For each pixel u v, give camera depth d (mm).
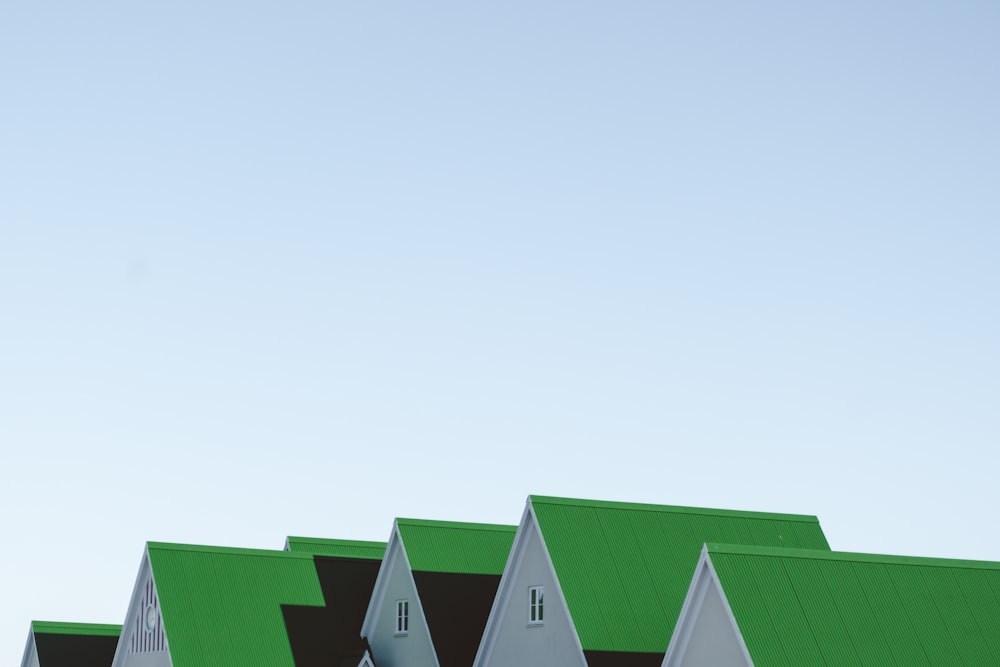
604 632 48844
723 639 41219
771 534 56219
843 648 40875
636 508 54188
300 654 60812
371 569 66562
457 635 57531
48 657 69375
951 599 44531
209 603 61156
